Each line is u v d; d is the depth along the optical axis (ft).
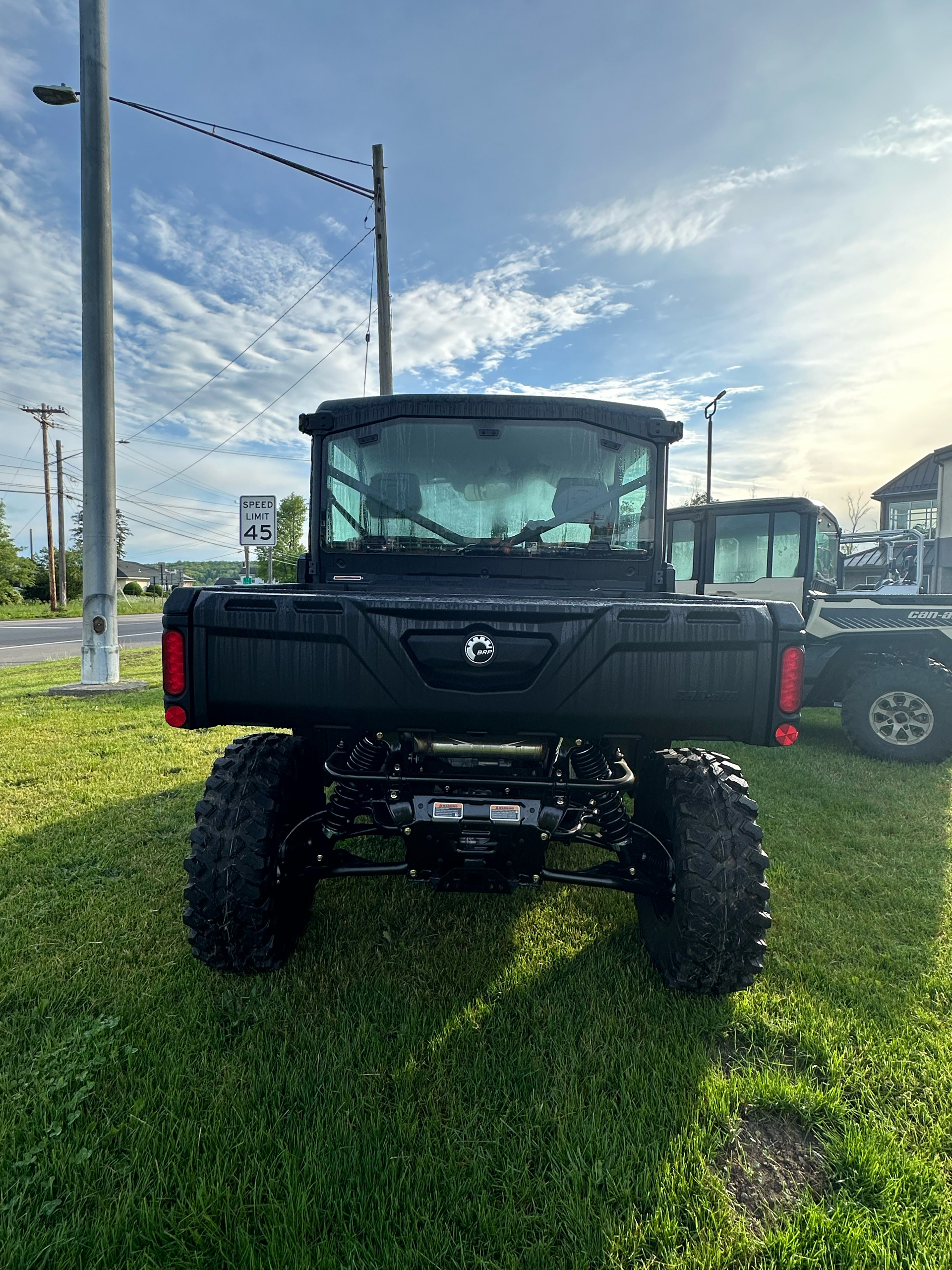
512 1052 6.88
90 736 21.20
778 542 23.29
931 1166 5.57
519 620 6.90
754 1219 5.17
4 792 15.62
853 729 18.85
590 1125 5.87
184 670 7.09
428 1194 5.32
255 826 7.73
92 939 9.11
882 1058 6.84
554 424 9.93
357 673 6.97
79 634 78.59
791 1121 6.20
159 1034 7.06
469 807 7.56
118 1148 5.71
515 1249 4.89
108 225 28.48
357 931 9.37
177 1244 4.85
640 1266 4.77
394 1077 6.47
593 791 8.39
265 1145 5.67
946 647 18.80
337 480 10.12
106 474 29.43
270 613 6.99
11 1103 6.13
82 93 27.55
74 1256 4.75
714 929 7.25
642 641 6.88
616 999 7.77
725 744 20.92
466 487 10.04
